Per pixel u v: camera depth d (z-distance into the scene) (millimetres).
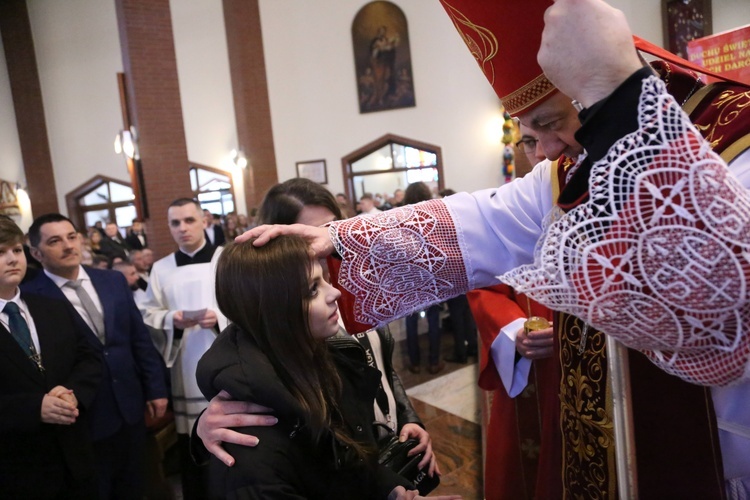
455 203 1064
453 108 10305
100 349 2166
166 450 2807
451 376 4000
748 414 756
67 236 2182
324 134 10336
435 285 1031
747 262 513
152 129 7062
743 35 1730
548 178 986
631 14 6172
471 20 804
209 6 10023
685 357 579
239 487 801
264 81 10023
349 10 10148
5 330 1779
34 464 1726
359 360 1121
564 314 949
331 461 911
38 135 10172
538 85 750
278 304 900
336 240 1017
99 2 9953
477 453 2828
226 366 886
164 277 2623
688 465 759
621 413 785
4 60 10000
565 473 973
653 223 534
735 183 536
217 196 10445
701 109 766
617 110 563
